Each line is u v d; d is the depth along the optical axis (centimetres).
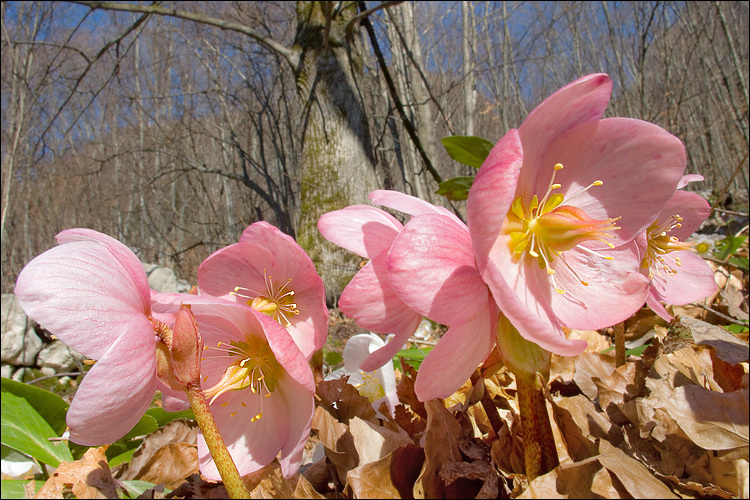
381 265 14
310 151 123
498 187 11
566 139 14
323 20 125
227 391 17
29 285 12
